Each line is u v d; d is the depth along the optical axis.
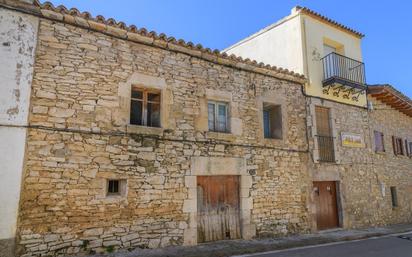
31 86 5.12
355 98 10.51
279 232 7.63
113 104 5.81
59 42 5.46
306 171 8.54
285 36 10.05
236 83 7.59
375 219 10.24
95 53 5.78
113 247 5.44
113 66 5.93
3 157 4.73
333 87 9.66
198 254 5.52
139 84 6.17
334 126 9.62
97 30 5.85
